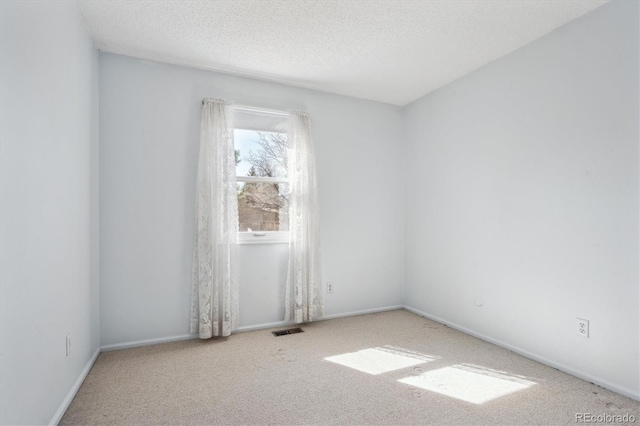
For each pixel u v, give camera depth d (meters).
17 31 1.34
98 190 2.70
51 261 1.67
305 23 2.36
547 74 2.46
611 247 2.08
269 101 3.35
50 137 1.67
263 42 2.62
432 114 3.60
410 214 3.92
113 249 2.75
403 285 4.00
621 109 2.04
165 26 2.39
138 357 2.58
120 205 2.78
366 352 2.68
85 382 2.17
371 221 3.86
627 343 2.01
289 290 3.35
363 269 3.81
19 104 1.36
